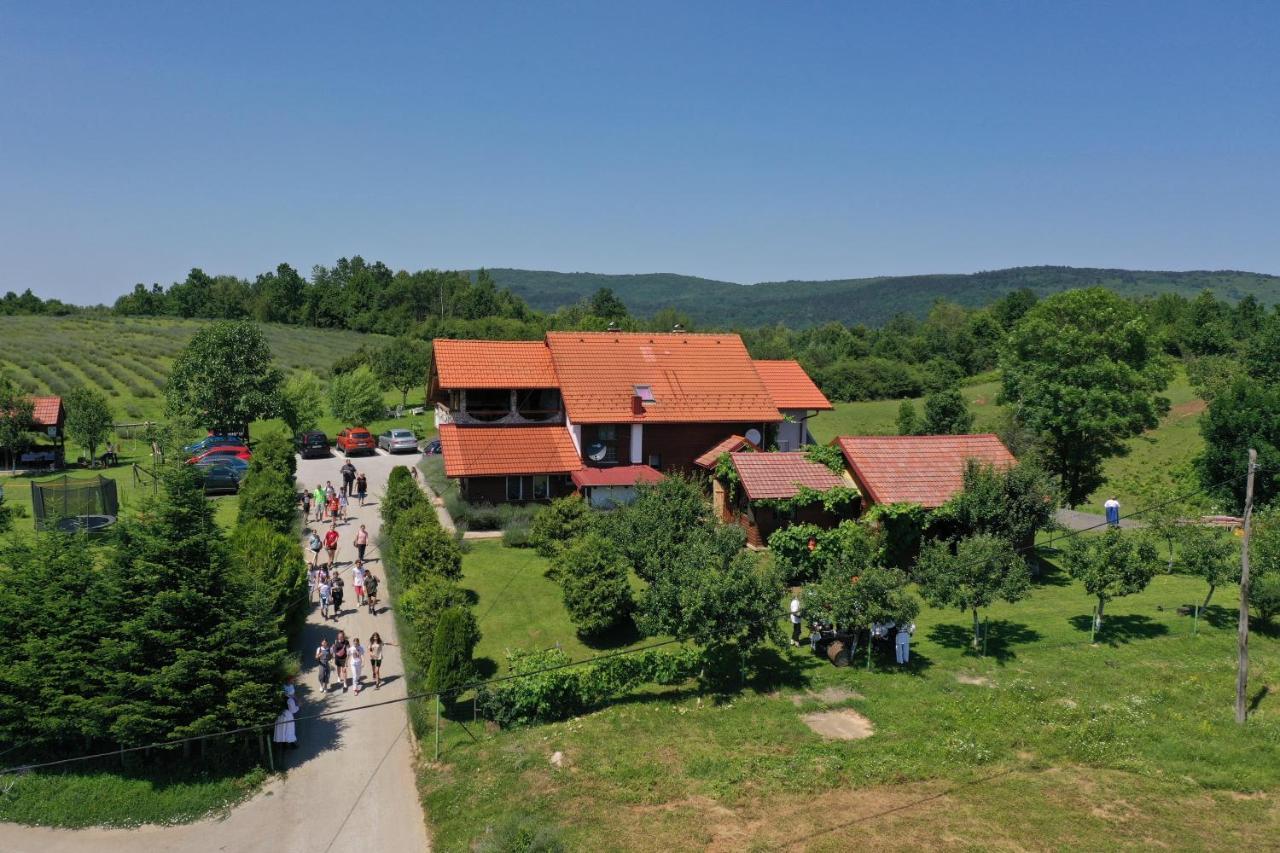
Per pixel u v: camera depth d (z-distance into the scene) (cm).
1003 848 1697
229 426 5991
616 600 2869
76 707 2117
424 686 2480
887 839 1738
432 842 1866
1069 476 4903
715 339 5238
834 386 10206
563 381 4641
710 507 3484
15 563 2298
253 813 2003
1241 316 11588
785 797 1925
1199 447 6003
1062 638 2883
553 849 1688
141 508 2377
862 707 2384
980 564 2661
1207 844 1703
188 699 2128
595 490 4316
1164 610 3172
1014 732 2205
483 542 3950
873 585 2584
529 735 2288
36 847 1898
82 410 5528
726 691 2517
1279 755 2072
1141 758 2077
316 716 2434
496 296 18900
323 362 11550
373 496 4784
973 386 10156
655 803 1919
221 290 18125
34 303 16625
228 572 2286
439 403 5253
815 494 3631
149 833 1941
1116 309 4675
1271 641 2875
